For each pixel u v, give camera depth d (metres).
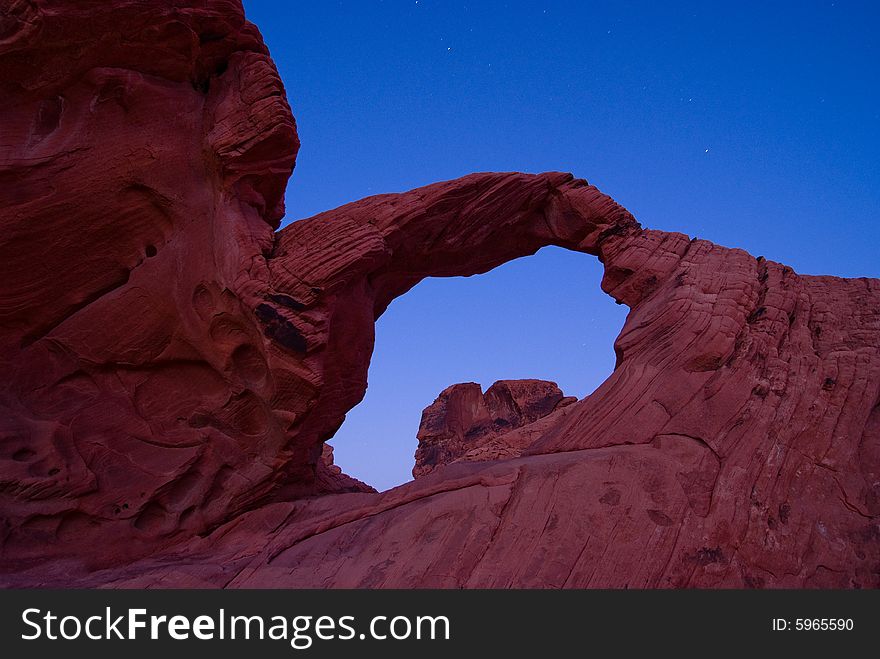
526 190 14.91
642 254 14.74
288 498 12.74
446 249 14.27
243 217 12.51
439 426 31.22
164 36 12.50
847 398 10.83
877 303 12.65
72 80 12.47
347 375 13.24
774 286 13.22
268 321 11.50
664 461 10.10
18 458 11.36
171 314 12.50
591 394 12.20
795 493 9.70
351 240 12.20
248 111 12.60
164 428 12.27
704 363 11.70
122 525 11.21
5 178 12.16
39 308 12.50
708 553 8.86
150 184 12.71
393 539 9.56
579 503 9.42
